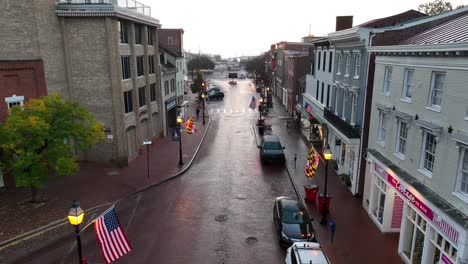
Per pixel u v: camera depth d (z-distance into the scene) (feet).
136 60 93.25
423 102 42.80
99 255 47.37
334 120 81.71
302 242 43.75
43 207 61.00
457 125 36.11
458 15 59.47
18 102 69.26
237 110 181.57
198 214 60.29
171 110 134.21
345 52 76.74
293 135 123.24
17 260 45.70
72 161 59.11
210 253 48.26
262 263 46.14
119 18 81.41
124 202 64.75
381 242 50.26
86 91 81.61
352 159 71.15
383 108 52.85
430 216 38.75
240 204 64.80
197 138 117.60
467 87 34.55
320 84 102.94
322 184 74.18
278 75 223.51
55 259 46.21
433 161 41.14
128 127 87.61
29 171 56.39
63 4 76.84
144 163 87.76
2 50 69.26
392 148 51.21
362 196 66.69
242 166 88.33
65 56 79.56
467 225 32.65
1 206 61.16
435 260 39.99
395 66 50.39
